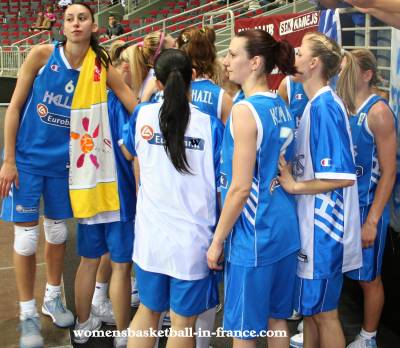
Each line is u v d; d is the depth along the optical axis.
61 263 3.10
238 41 2.09
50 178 2.80
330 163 2.13
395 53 3.01
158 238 2.23
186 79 2.17
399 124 2.98
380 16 1.87
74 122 2.67
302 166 2.25
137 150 2.28
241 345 2.16
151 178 2.24
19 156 2.73
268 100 2.06
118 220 2.73
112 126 2.74
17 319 3.12
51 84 2.63
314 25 4.80
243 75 2.11
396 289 3.11
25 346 2.81
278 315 2.26
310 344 2.52
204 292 2.25
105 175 2.72
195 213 2.21
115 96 2.79
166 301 2.34
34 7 20.62
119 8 19.41
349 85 2.65
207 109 2.64
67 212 2.87
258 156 2.02
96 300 3.22
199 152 2.19
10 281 3.68
